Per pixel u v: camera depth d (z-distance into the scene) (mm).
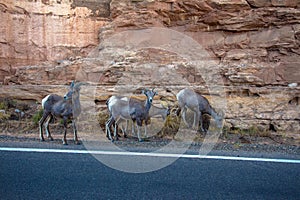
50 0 9047
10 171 3561
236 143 5375
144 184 3250
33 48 9016
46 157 4152
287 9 7617
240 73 7406
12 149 4535
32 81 8281
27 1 8906
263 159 4301
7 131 5902
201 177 3504
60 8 9109
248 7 7992
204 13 8383
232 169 3820
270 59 7789
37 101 7652
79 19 9195
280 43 7680
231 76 7387
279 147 5164
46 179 3326
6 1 8703
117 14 8844
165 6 8461
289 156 4516
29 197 2844
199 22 8414
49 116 5312
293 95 6844
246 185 3287
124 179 3379
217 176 3547
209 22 8258
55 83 8211
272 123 6395
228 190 3135
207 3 8188
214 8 8219
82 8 9211
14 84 8359
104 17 9383
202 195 2996
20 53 8922
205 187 3207
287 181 3430
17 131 5945
